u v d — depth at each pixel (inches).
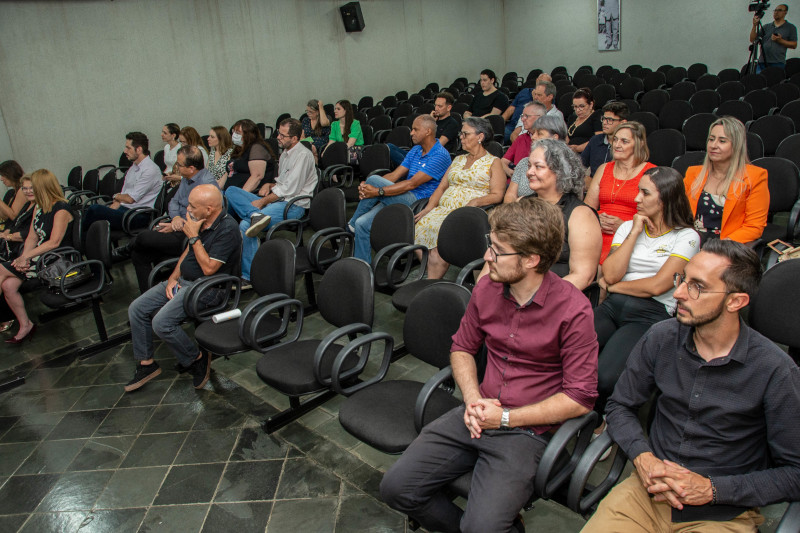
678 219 84.0
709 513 55.1
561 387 64.9
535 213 60.2
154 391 120.0
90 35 273.7
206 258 114.6
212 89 322.7
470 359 71.5
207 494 87.6
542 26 473.1
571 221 88.3
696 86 300.8
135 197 209.5
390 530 76.8
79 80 273.0
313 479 88.6
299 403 105.7
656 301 84.9
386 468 90.0
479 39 478.3
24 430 109.8
